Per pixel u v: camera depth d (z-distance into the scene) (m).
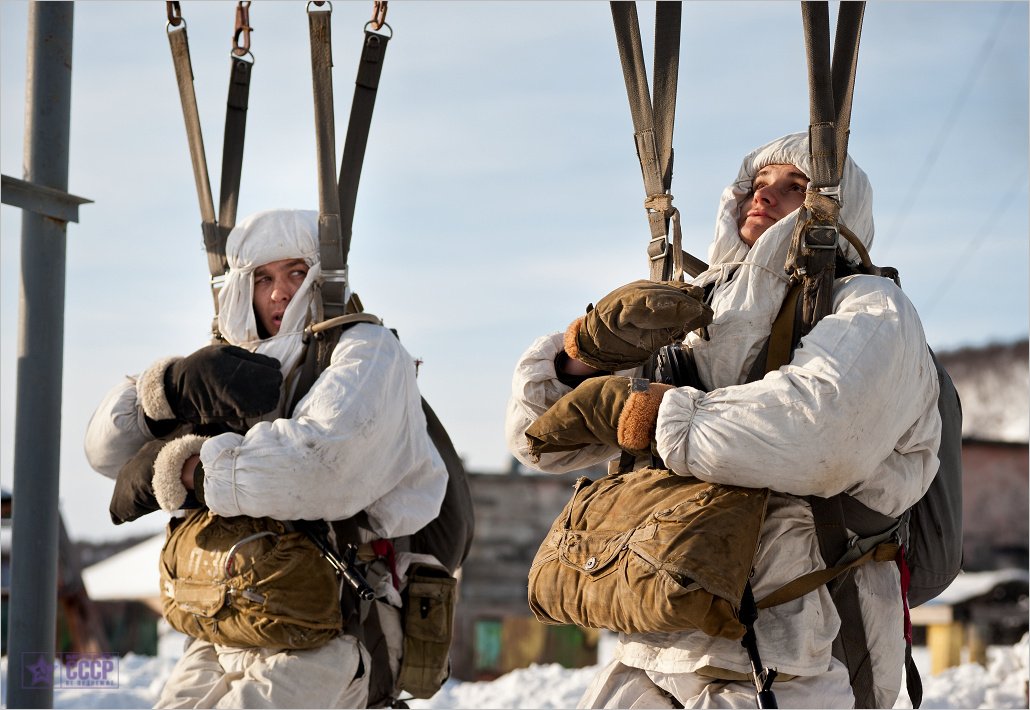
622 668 2.83
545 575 2.73
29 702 3.83
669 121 3.02
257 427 3.18
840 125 2.76
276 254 3.45
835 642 2.68
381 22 3.56
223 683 3.27
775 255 2.79
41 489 3.88
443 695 6.22
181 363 3.29
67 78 4.02
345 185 3.52
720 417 2.56
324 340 3.35
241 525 3.22
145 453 3.29
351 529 3.31
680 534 2.51
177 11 3.80
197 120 3.78
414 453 3.39
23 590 3.85
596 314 2.77
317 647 3.20
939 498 2.90
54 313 3.94
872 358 2.54
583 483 2.86
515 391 3.02
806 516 2.66
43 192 3.91
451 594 3.50
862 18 2.78
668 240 3.00
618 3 3.04
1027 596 17.31
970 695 5.95
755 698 2.60
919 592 2.99
